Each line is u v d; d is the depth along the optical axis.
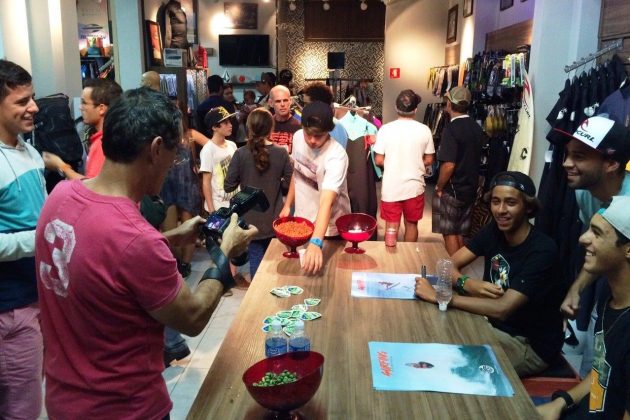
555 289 2.14
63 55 4.37
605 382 1.49
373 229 2.66
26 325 2.03
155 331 1.29
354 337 1.80
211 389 1.51
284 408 1.33
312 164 2.76
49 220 1.24
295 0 10.83
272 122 3.40
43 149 3.37
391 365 1.62
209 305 1.36
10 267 1.97
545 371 2.19
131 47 5.38
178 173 3.89
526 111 4.07
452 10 8.40
